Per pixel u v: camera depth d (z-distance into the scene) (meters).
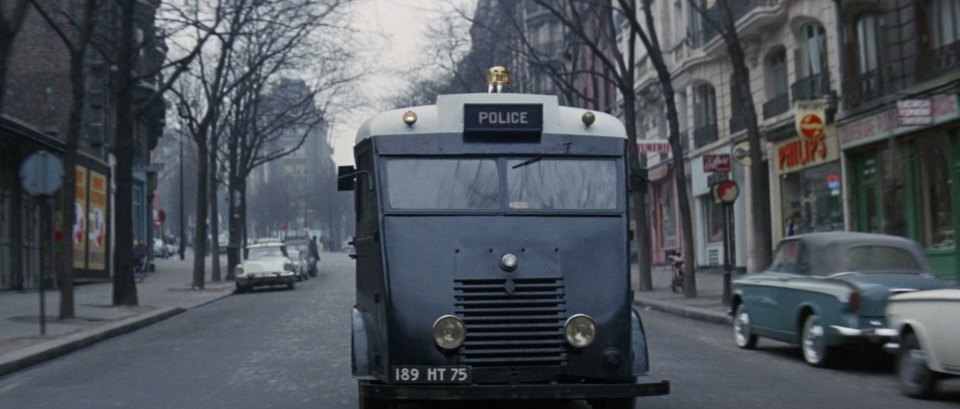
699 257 38.88
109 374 12.83
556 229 8.07
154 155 92.62
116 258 23.95
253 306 26.62
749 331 14.52
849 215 25.22
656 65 24.41
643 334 8.02
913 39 21.92
